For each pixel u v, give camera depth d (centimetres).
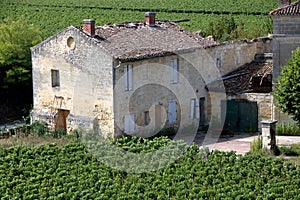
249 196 2916
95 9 8500
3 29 6053
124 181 3225
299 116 3959
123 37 4394
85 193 3006
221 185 3091
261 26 6475
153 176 3259
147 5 8375
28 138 4262
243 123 4603
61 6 8794
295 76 3888
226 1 8025
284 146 3778
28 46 5988
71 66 4359
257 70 4975
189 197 2936
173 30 4794
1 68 5966
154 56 4284
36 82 4625
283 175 3238
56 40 4419
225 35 6031
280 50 4447
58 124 4509
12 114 6016
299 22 4362
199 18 7638
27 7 8812
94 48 4194
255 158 3447
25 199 2962
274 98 4231
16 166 3444
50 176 3272
